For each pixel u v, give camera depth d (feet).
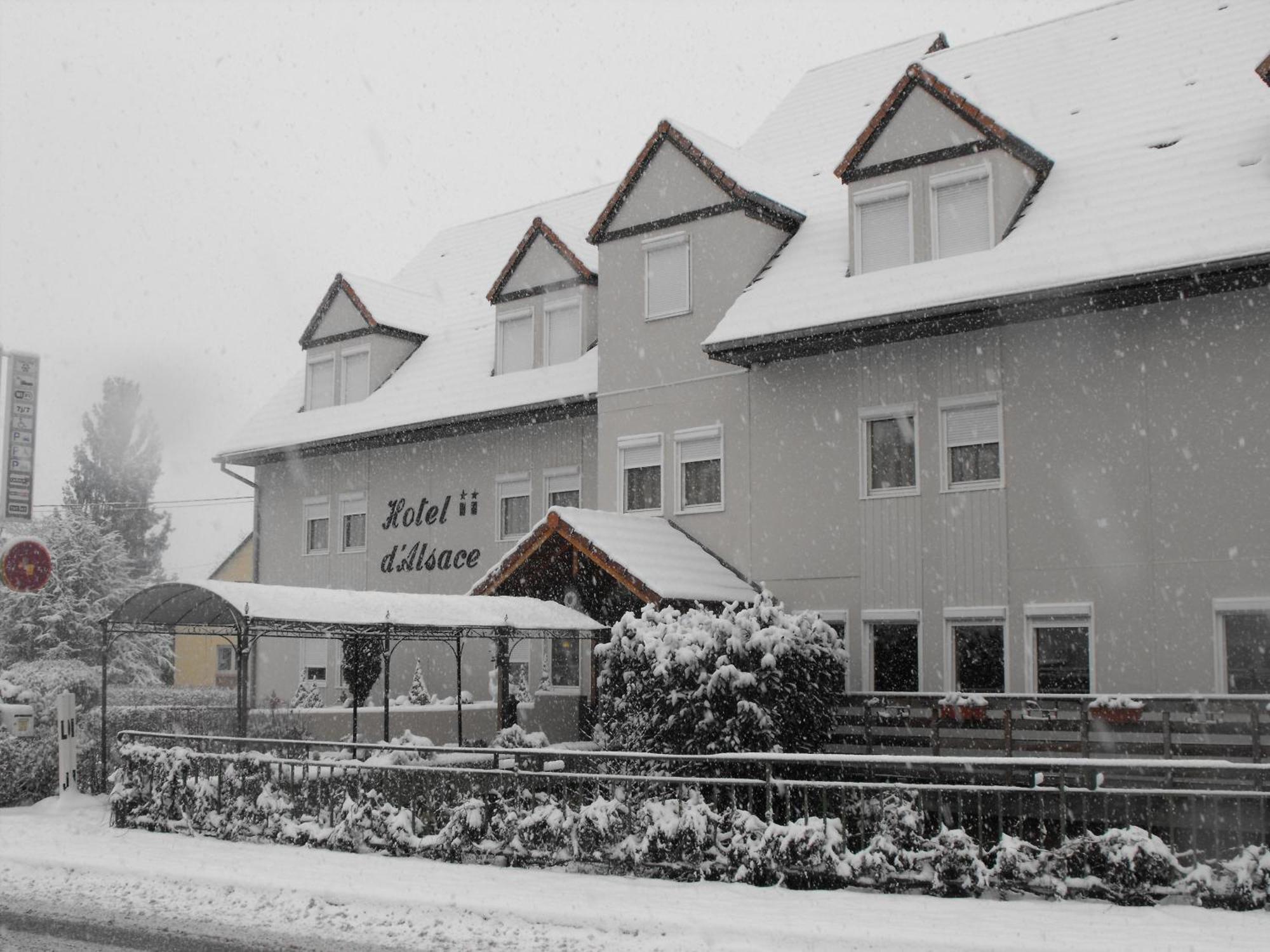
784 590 61.98
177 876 38.17
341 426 86.84
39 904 35.78
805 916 31.01
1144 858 32.22
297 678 88.69
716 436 65.92
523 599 61.82
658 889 35.12
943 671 56.03
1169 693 49.62
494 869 38.81
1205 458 49.85
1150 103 60.29
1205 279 48.37
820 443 61.62
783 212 66.95
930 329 56.65
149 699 98.58
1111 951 26.66
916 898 33.24
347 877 37.40
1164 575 50.34
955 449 57.21
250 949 30.04
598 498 71.61
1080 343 53.57
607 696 51.34
